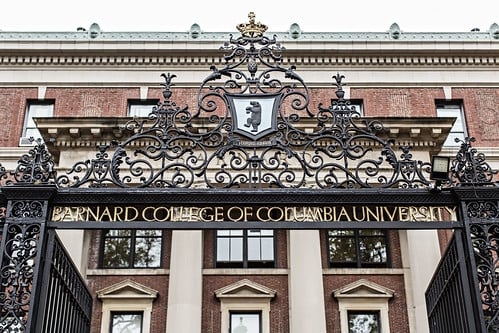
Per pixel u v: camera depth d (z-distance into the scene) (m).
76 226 9.78
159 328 21.25
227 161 19.16
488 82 25.52
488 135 24.56
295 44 24.95
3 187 9.83
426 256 21.25
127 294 21.52
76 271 11.56
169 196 10.04
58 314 10.31
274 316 21.50
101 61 25.45
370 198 10.06
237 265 22.44
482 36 26.38
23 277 9.30
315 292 20.70
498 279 9.35
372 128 10.80
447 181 10.52
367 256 22.61
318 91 24.69
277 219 10.55
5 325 8.97
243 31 11.43
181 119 10.74
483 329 9.02
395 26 26.22
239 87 11.07
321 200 10.04
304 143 11.44
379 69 25.44
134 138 10.57
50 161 10.32
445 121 21.27
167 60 25.23
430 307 12.46
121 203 10.01
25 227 9.63
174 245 21.64
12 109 24.81
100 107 24.83
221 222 9.85
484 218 9.80
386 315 21.44
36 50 25.34
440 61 25.66
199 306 20.84
